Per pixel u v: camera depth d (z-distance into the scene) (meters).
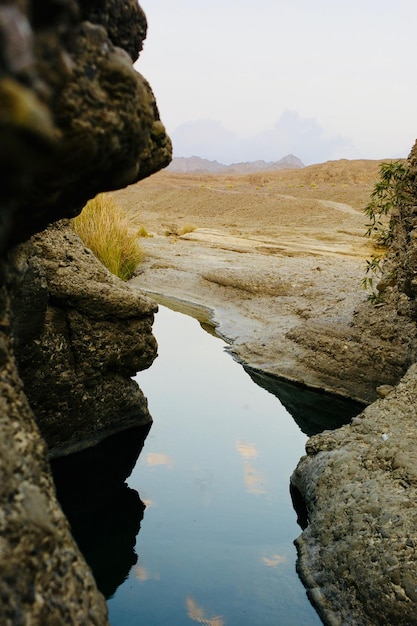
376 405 4.79
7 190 1.37
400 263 6.74
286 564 3.69
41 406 4.67
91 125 1.63
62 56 1.44
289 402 6.68
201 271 12.94
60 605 1.64
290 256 15.17
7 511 1.58
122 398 5.33
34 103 1.19
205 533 3.96
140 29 2.18
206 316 10.54
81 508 4.20
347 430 4.70
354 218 24.03
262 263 13.50
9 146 1.19
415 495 3.62
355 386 6.90
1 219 1.45
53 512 1.84
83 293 4.75
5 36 1.14
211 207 30.22
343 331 7.61
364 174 53.25
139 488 4.52
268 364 7.83
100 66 1.67
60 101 1.53
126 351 5.20
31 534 1.62
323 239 18.84
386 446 4.15
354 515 3.74
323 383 7.14
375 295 7.63
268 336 8.70
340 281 10.42
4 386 1.91
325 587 3.47
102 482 4.58
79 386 4.89
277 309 9.93
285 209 27.47
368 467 4.11
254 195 31.72
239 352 8.40
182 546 3.81
